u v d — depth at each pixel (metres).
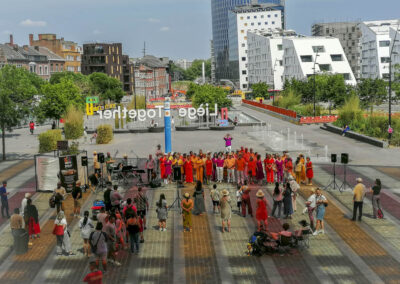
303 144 48.84
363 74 177.50
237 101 146.00
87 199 25.88
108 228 16.38
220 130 65.19
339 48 158.88
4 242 18.98
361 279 15.00
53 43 151.25
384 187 28.45
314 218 21.72
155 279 15.22
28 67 127.38
